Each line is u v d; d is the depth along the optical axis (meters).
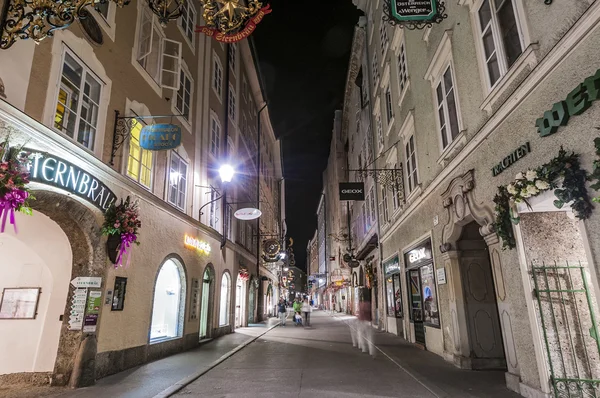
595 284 4.23
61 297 7.31
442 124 9.55
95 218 7.51
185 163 12.75
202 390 6.65
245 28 5.88
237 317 20.38
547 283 5.56
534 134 5.33
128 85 9.32
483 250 8.80
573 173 4.39
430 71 9.84
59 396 6.14
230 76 20.17
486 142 6.88
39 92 6.36
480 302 8.59
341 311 42.88
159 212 10.37
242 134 22.83
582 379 5.18
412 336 12.83
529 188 5.09
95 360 7.18
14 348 7.10
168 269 11.42
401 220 13.66
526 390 5.72
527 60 5.39
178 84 11.53
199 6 15.31
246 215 14.66
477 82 7.27
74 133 7.34
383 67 16.86
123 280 8.41
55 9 4.97
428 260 10.66
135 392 6.40
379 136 18.48
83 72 7.62
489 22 6.80
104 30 8.45
